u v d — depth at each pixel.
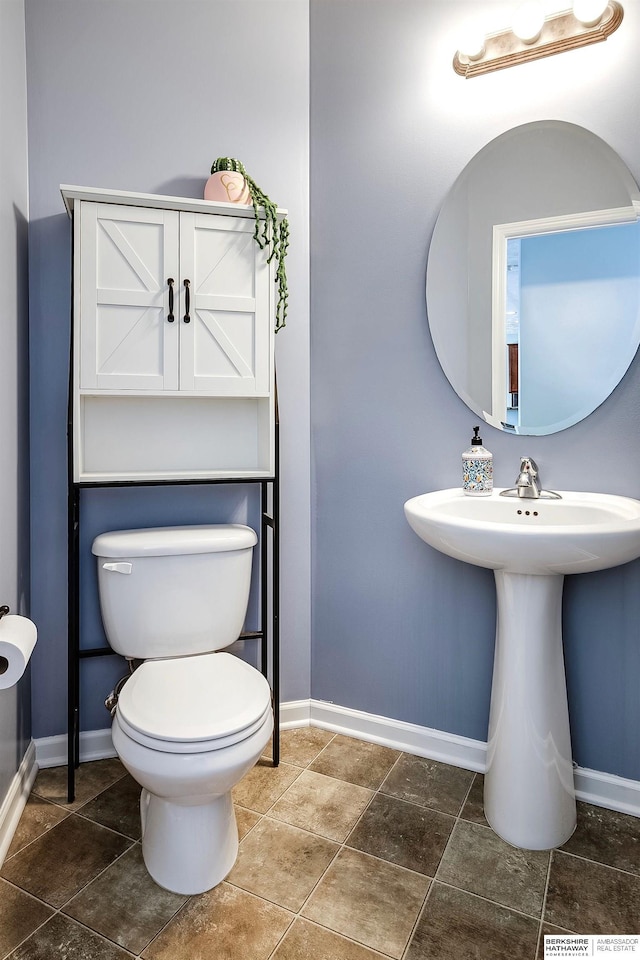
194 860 1.35
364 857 1.48
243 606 1.82
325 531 2.10
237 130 1.97
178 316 1.71
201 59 1.92
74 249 1.63
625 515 1.42
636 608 1.62
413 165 1.87
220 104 1.95
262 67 1.99
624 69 1.56
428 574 1.91
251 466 2.03
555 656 1.55
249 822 1.61
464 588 1.85
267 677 2.09
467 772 1.86
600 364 1.63
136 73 1.86
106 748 1.94
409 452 1.93
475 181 1.78
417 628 1.94
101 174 1.84
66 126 1.81
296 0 2.02
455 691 1.89
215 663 1.60
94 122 1.83
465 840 1.54
